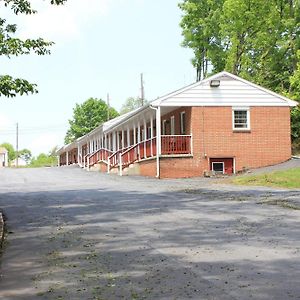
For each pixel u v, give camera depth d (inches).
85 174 1553.9
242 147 1275.8
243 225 446.9
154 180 1147.3
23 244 386.9
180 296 241.3
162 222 476.7
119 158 1481.3
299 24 1819.6
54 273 295.9
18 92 502.9
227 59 1863.9
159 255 334.3
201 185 935.0
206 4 2000.5
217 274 281.0
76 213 557.0
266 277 272.5
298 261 307.9
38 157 6033.5
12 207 631.8
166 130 1505.9
